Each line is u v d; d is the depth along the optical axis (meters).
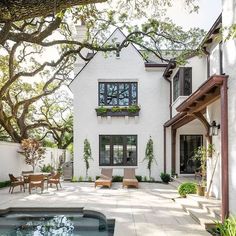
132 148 20.73
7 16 5.29
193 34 13.23
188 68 17.08
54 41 11.94
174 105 18.98
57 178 16.55
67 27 14.66
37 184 15.15
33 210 11.59
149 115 20.83
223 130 8.38
